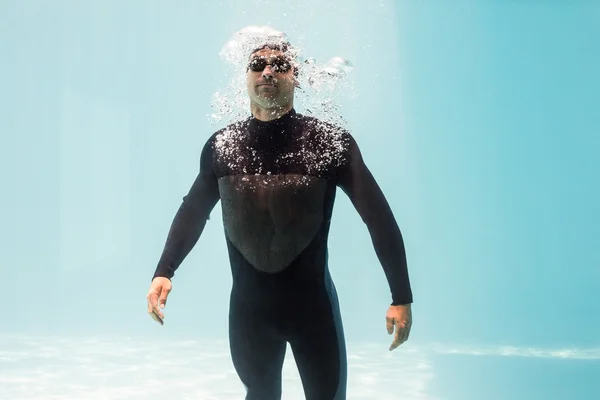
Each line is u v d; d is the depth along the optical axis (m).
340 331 2.21
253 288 2.16
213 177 2.24
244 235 2.14
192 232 2.27
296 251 2.12
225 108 2.38
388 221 2.17
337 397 2.20
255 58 2.14
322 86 2.32
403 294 2.15
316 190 2.12
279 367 2.25
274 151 2.13
